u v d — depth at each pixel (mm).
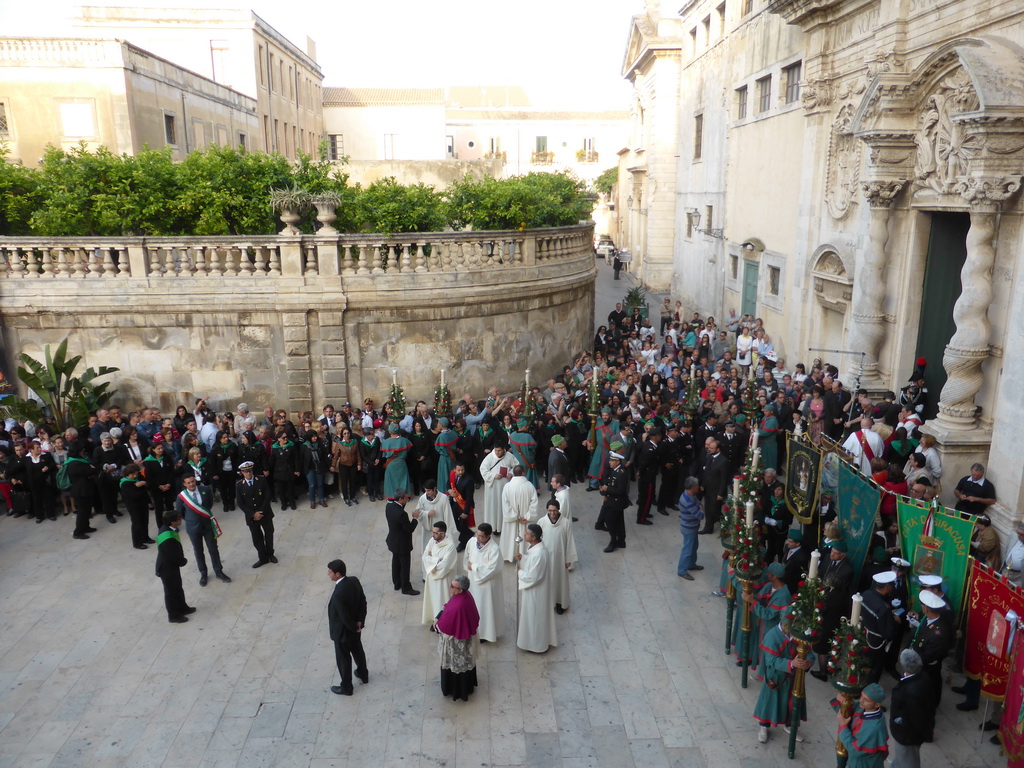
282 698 8383
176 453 13430
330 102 53250
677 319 24656
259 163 17266
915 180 13703
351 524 12891
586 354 18641
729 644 9148
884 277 14664
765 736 7660
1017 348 10531
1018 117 10188
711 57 27984
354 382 15883
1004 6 11047
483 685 8633
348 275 15305
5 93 22531
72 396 14688
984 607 7727
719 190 26938
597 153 67750
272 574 11125
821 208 17641
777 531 10406
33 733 7820
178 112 27391
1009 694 6891
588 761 7445
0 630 9656
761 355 19406
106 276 14914
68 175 15914
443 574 9422
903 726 6691
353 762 7438
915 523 8523
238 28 36688
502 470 12328
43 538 12336
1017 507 10492
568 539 10461
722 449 12750
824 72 17125
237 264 15516
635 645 9398
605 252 55562
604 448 13875
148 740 7727
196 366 15469
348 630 8273
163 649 9281
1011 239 11062
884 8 14211
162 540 9695
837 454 10531
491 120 66625
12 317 14977
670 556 11742
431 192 18078
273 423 14055
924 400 13484
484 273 16328
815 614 7102
